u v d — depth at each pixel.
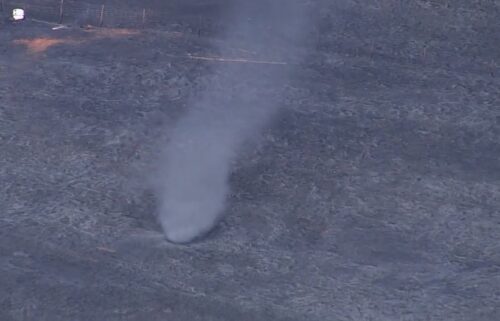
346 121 113.94
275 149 107.81
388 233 94.31
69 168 102.81
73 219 94.00
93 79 120.56
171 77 121.62
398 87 122.12
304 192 100.38
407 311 82.25
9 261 86.75
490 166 106.38
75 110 113.62
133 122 111.69
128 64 124.25
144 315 80.31
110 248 89.69
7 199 96.81
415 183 102.69
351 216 96.81
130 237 91.69
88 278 85.00
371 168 105.06
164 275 85.94
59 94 116.94
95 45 129.00
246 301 82.81
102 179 101.19
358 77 124.25
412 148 109.19
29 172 101.75
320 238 93.12
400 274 87.81
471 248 92.31
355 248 91.75
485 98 120.19
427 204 99.19
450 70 127.19
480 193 101.31
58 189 99.00
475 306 83.12
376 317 81.38
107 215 95.12
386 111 116.38
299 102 117.56
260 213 96.56
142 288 83.88
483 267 89.25
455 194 101.06
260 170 104.00
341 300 83.56
